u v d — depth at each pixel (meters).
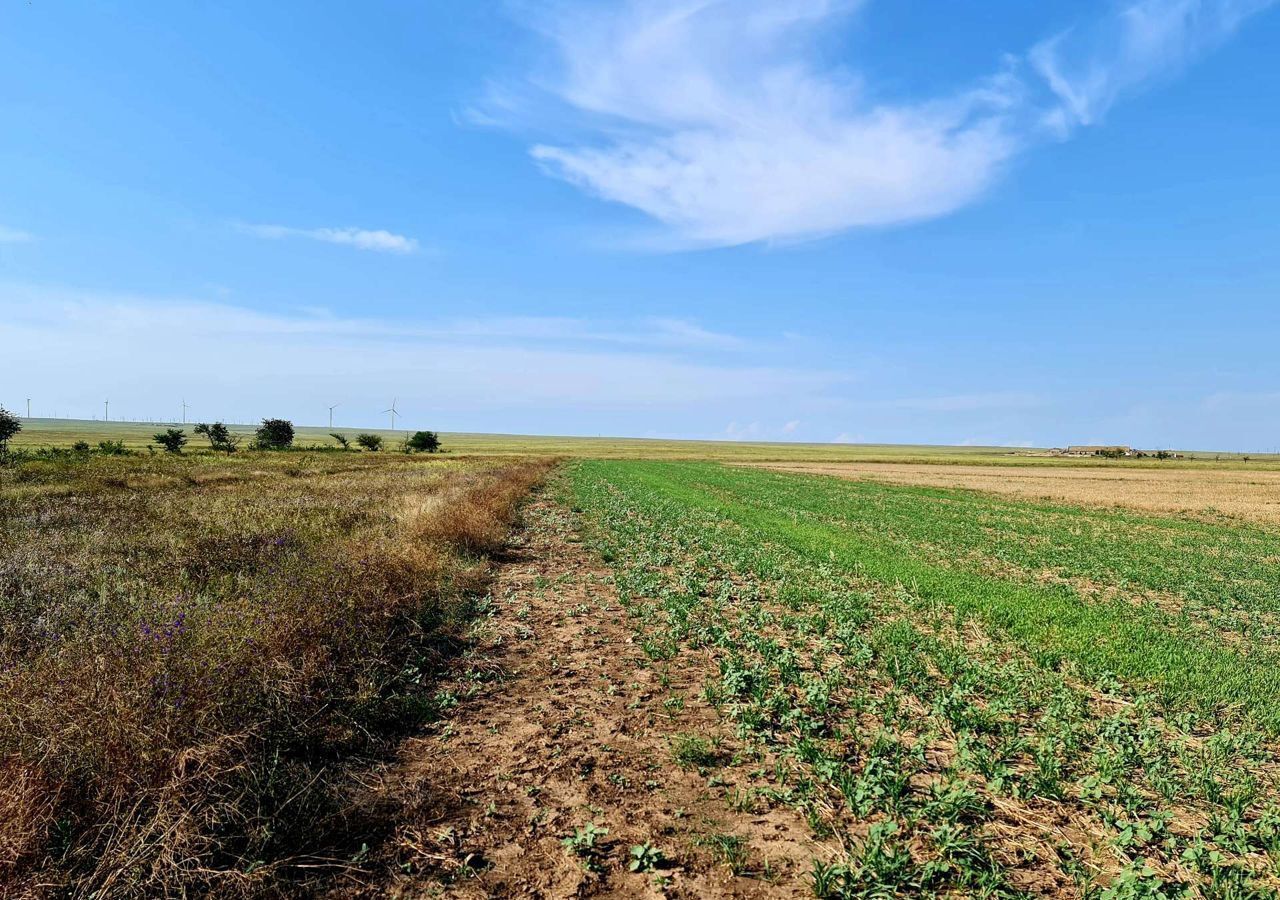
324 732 6.32
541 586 13.89
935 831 5.03
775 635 11.02
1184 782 6.15
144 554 12.24
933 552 20.98
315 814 5.02
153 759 4.61
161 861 4.01
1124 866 4.86
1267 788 6.19
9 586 9.76
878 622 11.86
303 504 21.08
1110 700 8.47
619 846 4.97
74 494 23.06
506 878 4.56
